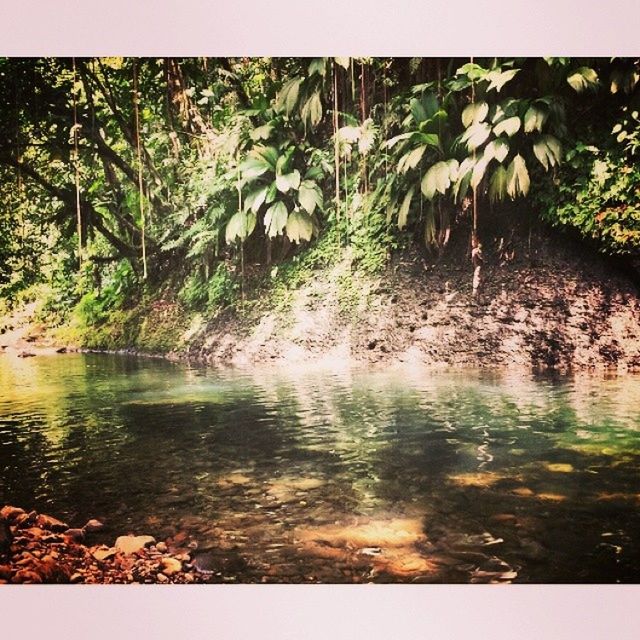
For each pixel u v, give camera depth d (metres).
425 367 5.30
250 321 6.27
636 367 4.82
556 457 3.40
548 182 5.34
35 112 6.27
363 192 6.27
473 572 2.85
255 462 3.51
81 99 6.34
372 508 3.06
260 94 6.34
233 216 6.28
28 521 3.04
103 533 2.99
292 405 4.39
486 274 5.52
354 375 5.19
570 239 5.31
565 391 4.41
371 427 3.89
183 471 3.44
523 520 2.95
